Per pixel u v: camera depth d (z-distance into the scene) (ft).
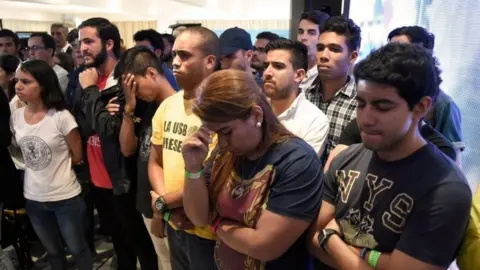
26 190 6.74
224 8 26.76
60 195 6.61
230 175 3.56
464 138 5.20
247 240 3.27
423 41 5.52
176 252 5.32
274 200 3.23
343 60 5.76
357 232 3.02
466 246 2.81
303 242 3.51
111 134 6.12
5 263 7.13
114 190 6.39
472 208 2.89
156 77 5.67
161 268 7.23
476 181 4.94
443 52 5.69
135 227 6.83
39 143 6.38
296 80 5.06
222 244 3.73
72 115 6.72
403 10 6.65
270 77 4.97
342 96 5.92
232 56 7.01
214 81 3.11
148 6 25.34
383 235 2.83
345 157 3.33
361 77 2.61
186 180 3.60
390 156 2.84
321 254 3.23
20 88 6.19
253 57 10.03
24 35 30.55
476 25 4.95
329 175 3.43
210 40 4.85
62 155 6.57
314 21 7.48
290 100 5.09
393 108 2.52
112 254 8.98
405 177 2.75
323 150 5.12
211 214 3.71
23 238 8.05
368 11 7.86
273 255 3.24
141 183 5.78
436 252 2.58
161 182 5.22
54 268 7.34
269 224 3.20
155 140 5.33
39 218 6.84
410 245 2.64
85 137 7.09
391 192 2.81
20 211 7.70
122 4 24.17
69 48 15.08
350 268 2.92
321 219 3.35
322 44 5.82
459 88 5.32
